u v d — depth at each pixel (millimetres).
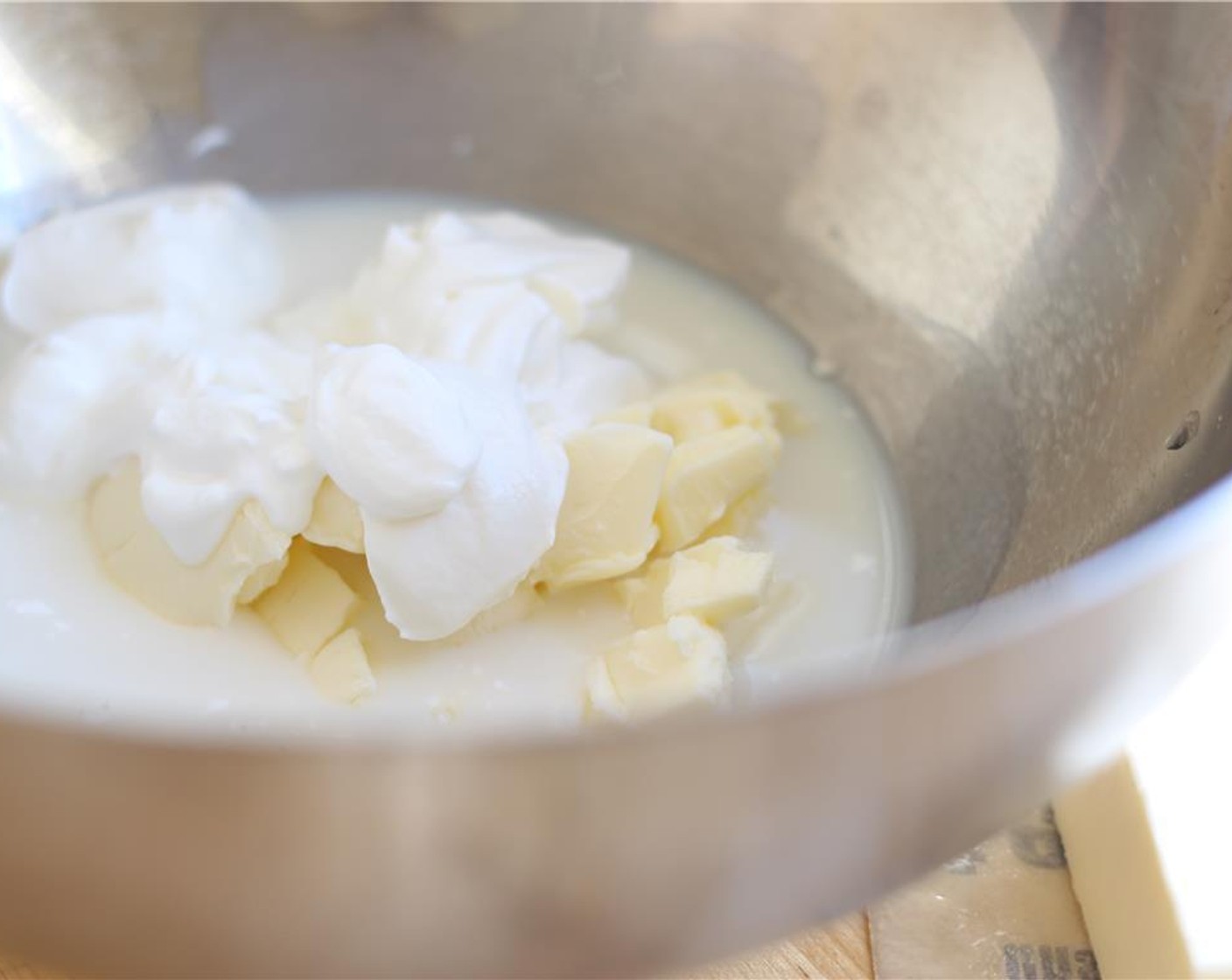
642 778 208
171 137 365
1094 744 247
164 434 289
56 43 353
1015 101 328
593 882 221
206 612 291
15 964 265
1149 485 281
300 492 284
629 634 298
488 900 220
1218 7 295
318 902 220
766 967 278
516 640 295
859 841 230
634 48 363
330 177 374
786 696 207
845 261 354
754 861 225
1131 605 223
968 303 334
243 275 346
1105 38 311
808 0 348
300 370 301
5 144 351
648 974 242
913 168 345
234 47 361
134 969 238
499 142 374
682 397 324
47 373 308
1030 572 294
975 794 236
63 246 335
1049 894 290
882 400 342
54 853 221
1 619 293
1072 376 311
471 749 202
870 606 313
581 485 298
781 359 353
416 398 279
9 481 306
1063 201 322
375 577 281
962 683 216
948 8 333
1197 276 293
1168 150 304
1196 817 273
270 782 205
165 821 212
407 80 370
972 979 279
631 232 373
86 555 302
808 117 356
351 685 284
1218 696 287
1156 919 270
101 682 286
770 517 324
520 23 363
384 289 332
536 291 336
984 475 320
